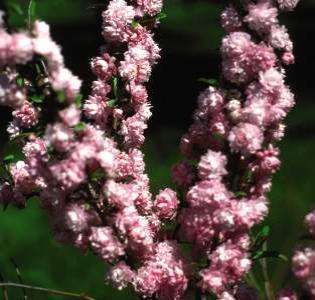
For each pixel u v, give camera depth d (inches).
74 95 34.9
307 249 35.3
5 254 104.1
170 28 190.7
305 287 35.2
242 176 37.0
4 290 43.5
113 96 40.2
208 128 37.3
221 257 36.4
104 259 37.0
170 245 38.2
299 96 155.3
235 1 36.9
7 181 40.5
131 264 37.9
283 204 104.8
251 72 36.2
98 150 35.4
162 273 37.8
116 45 40.4
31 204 116.5
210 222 36.4
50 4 189.6
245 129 35.7
